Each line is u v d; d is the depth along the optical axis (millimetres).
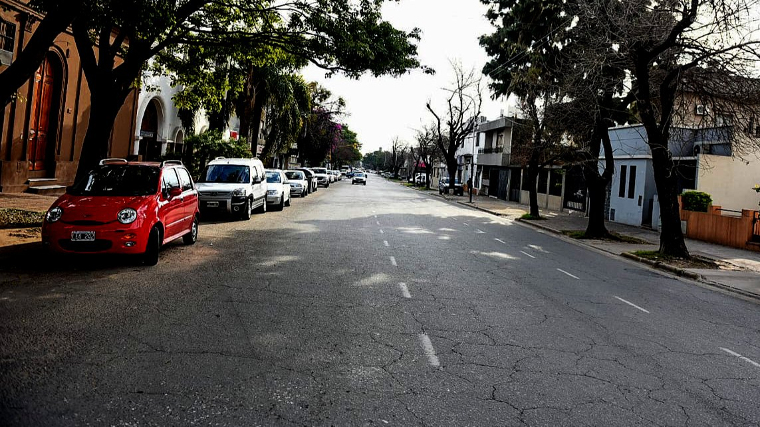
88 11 10516
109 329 5664
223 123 30094
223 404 3992
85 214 8633
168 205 10156
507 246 15500
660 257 14695
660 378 5125
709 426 4102
